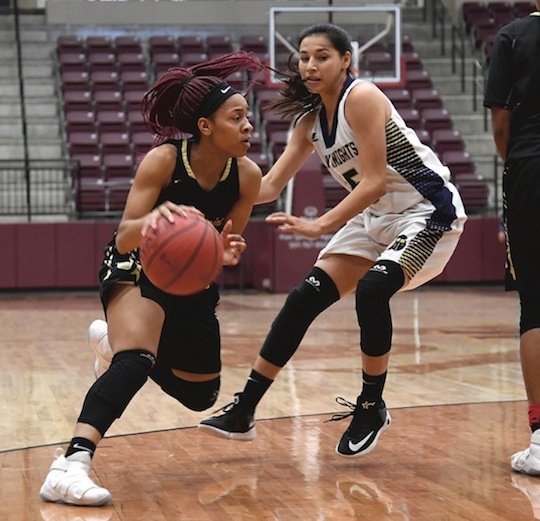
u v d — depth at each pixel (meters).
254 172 4.03
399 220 4.53
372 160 4.34
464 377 7.32
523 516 3.58
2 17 21.44
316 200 16.05
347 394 6.51
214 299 4.09
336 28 4.46
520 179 4.20
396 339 10.02
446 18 22.72
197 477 4.25
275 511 3.69
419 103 19.45
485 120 19.92
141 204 3.84
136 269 3.92
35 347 9.61
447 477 4.22
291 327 4.48
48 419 5.71
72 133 18.23
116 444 4.95
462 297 15.80
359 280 4.44
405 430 5.28
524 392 6.57
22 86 18.69
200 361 4.07
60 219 17.61
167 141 3.96
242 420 4.48
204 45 20.80
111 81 19.45
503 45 4.24
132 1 21.70
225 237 3.73
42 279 16.50
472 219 17.42
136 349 3.86
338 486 4.08
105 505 3.78
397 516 3.60
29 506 3.76
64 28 21.31
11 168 16.53
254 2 21.97
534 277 4.22
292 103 4.68
